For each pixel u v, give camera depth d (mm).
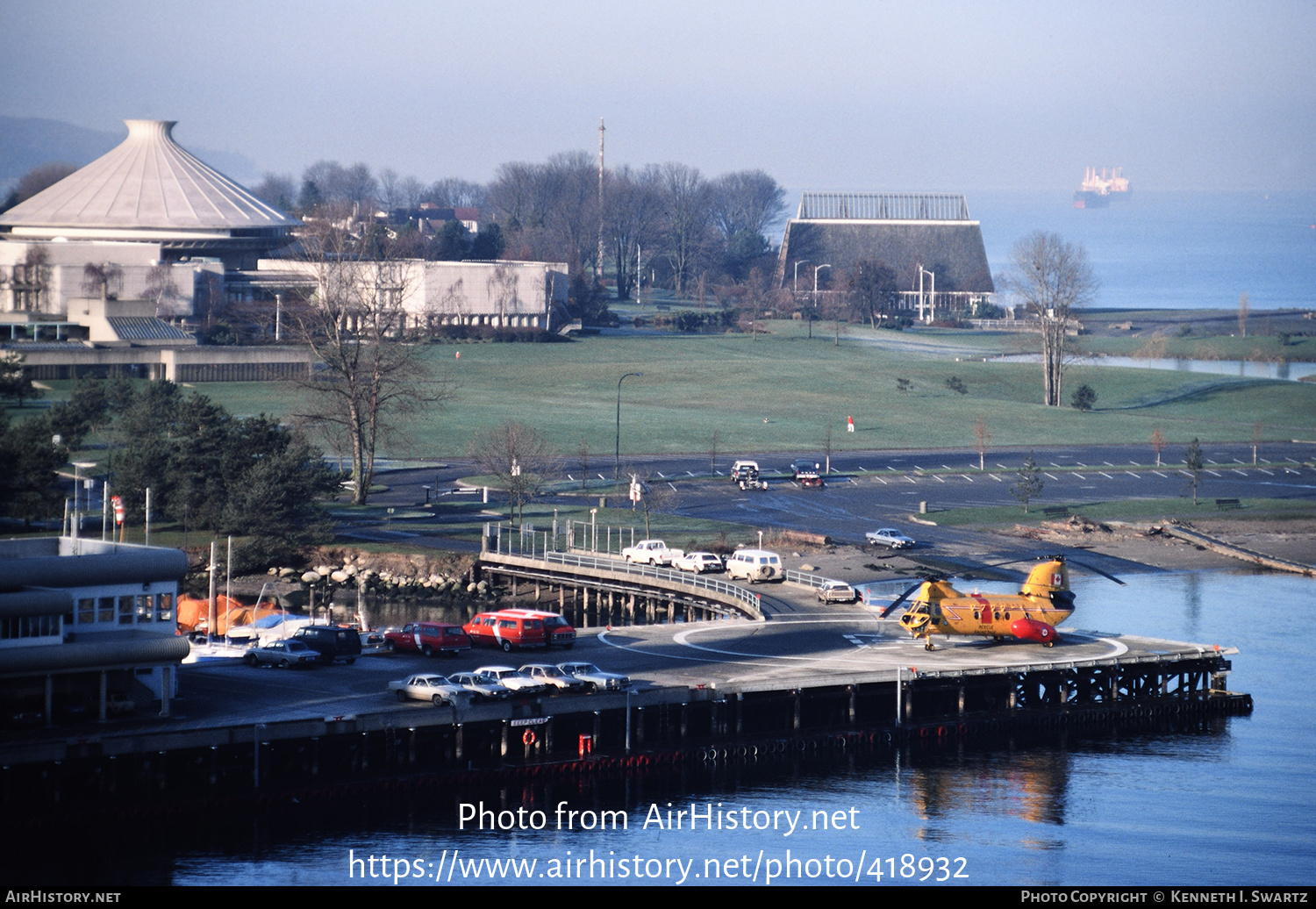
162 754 157750
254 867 150500
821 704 197625
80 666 160500
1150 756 196000
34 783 151625
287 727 162250
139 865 149125
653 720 186125
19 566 164750
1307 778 187375
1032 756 195125
